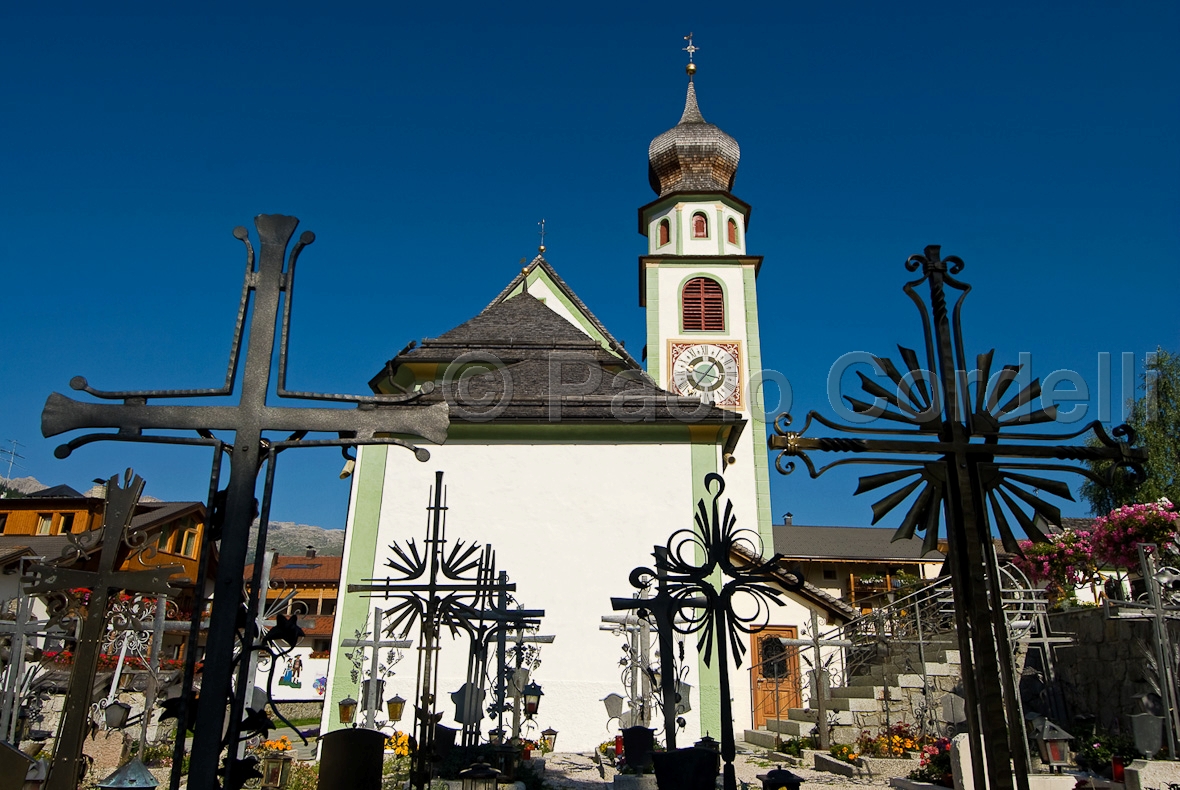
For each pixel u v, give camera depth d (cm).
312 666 3431
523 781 1128
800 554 4578
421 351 2125
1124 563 1611
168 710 461
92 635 560
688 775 588
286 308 519
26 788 635
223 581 465
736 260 3341
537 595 1708
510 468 1794
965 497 502
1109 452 507
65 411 491
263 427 496
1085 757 1334
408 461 1805
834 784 1312
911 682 1648
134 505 594
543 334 2247
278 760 1070
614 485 1778
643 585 716
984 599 482
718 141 3722
